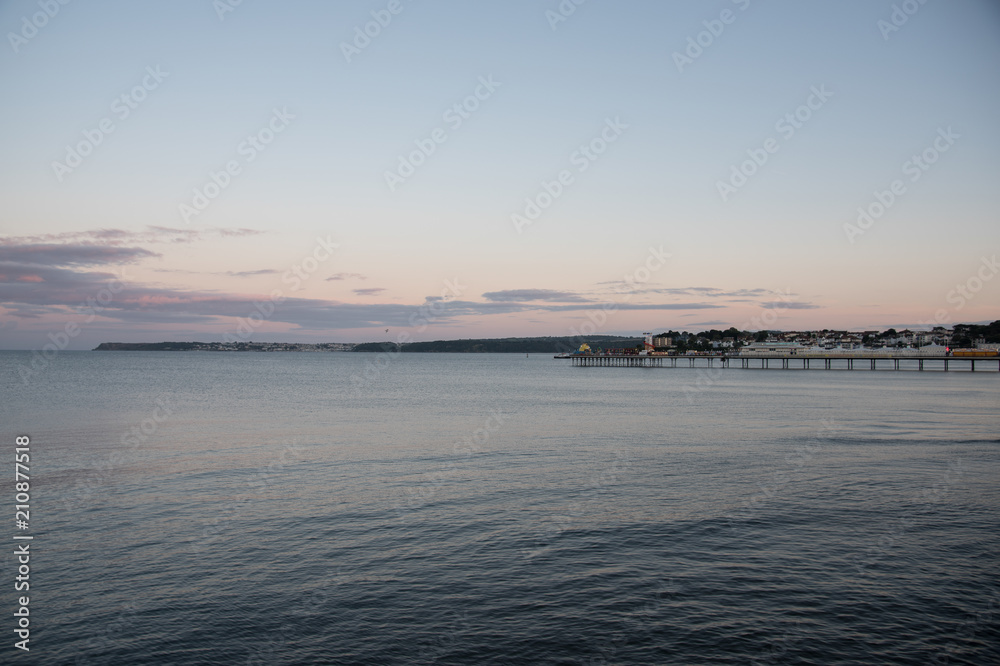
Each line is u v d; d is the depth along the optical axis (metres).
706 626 13.20
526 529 19.75
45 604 14.34
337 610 14.00
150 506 22.59
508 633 12.95
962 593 14.77
